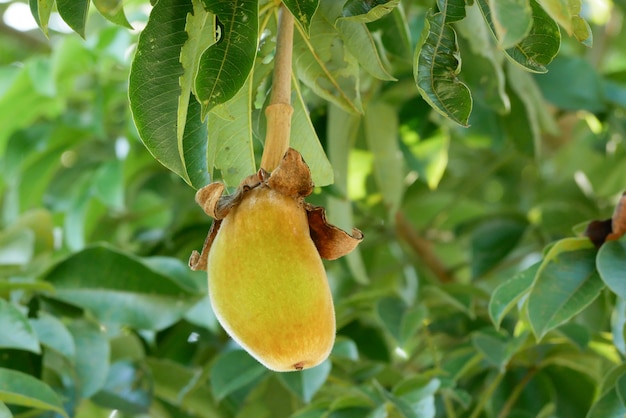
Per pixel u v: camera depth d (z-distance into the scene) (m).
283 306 1.16
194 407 1.95
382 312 1.80
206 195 1.21
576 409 1.83
